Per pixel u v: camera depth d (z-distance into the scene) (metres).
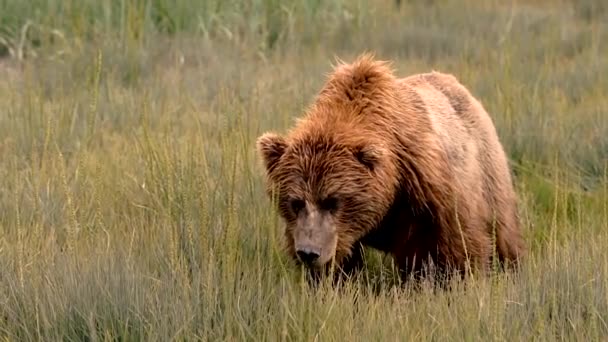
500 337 8.45
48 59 20.30
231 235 9.80
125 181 12.89
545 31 26.00
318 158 9.73
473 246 10.43
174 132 15.17
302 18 24.72
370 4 27.30
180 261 9.84
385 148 9.83
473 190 10.69
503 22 26.88
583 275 9.84
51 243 10.44
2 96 17.84
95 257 9.81
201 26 22.91
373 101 10.18
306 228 9.65
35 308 8.84
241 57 21.88
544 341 8.63
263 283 9.74
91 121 14.29
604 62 21.59
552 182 14.13
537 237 12.59
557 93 18.45
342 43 24.33
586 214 12.86
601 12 29.22
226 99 15.66
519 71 20.58
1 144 14.79
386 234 10.52
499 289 9.09
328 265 10.12
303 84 18.19
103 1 21.78
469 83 18.61
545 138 15.65
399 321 9.02
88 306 8.93
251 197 11.91
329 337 8.73
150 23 22.67
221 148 13.21
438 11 29.03
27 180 12.65
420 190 10.02
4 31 21.67
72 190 12.07
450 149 10.52
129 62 20.28
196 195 11.41
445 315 9.20
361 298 9.63
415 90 10.79
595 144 15.55
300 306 9.20
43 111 15.94
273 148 10.06
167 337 8.56
